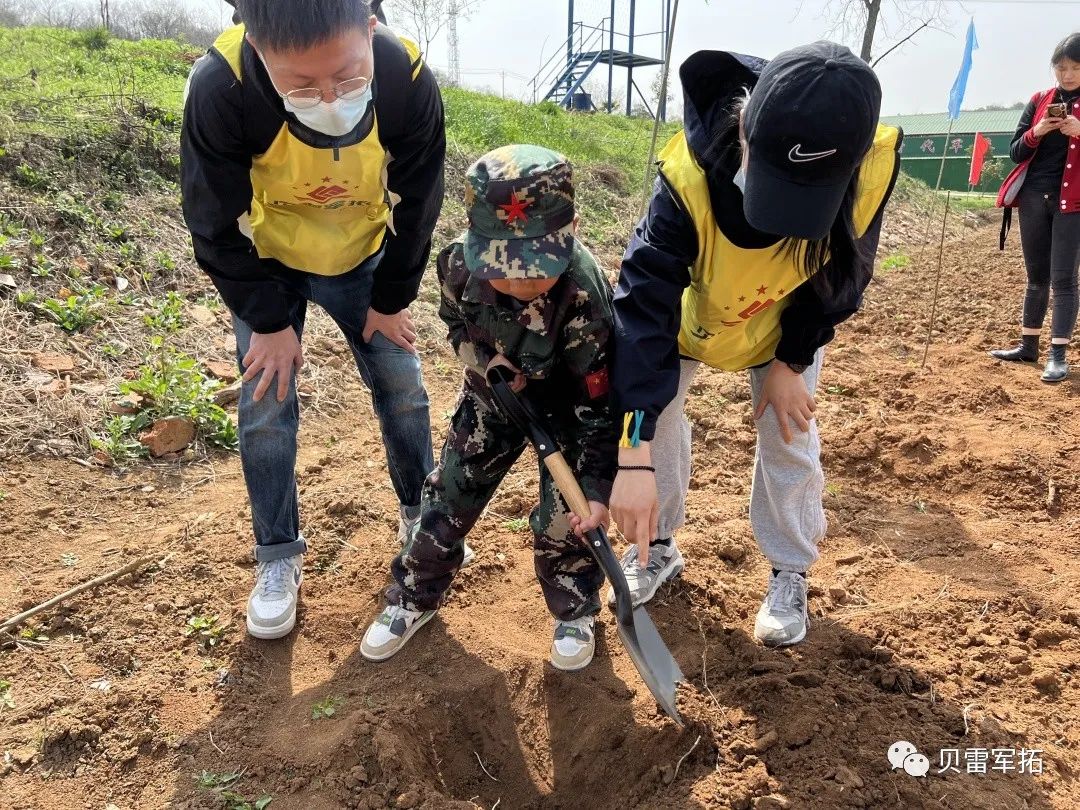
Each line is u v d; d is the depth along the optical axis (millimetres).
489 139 9773
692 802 2109
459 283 2127
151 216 5289
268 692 2492
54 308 4250
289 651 2660
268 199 2387
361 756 2211
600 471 2178
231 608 2799
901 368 5516
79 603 2760
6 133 5207
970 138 25406
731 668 2551
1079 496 3656
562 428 2387
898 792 2070
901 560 3221
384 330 2699
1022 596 2932
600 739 2381
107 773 2215
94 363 4074
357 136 2205
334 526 3244
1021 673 2543
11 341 4016
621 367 2016
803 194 1716
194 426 3787
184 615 2752
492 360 2211
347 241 2494
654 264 2027
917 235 12102
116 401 3840
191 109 2057
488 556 3129
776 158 1688
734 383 4949
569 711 2502
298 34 1801
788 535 2584
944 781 2107
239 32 2113
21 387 3756
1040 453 3998
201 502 3414
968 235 12789
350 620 2795
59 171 5207
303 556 3076
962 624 2775
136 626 2691
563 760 2414
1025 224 5266
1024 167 5191
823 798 2066
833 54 1680
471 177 1928
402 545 3143
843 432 4270
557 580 2506
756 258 2064
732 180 1973
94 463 3527
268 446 2574
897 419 4551
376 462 3812
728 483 3834
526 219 1893
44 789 2162
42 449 3502
